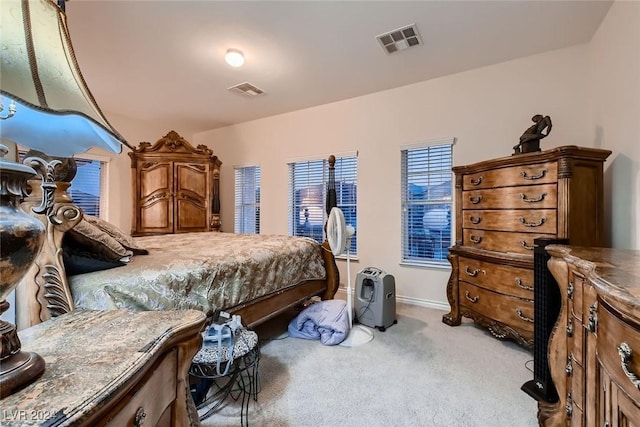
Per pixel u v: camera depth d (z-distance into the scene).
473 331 2.77
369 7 2.29
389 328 2.85
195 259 1.90
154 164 4.57
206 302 1.80
